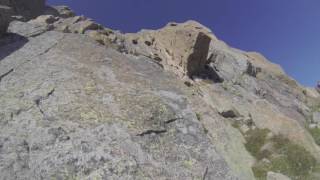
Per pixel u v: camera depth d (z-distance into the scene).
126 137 19.28
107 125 19.70
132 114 20.95
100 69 24.61
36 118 19.30
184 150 19.86
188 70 33.16
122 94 22.39
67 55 25.31
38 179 16.25
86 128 19.25
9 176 16.02
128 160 17.97
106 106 21.06
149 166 18.09
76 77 22.88
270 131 25.84
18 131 18.41
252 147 24.50
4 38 26.50
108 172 17.17
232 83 34.50
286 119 27.09
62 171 16.81
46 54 25.09
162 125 20.95
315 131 29.55
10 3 46.34
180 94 25.03
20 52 25.02
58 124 19.16
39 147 17.77
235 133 25.09
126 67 26.25
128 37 35.91
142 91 23.36
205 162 19.56
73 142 18.25
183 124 21.67
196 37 33.59
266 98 35.12
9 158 16.81
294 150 24.06
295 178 22.25
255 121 27.61
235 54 40.22
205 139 21.19
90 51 26.75
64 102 20.67
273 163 23.03
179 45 34.62
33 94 20.94
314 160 23.62
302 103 38.19
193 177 18.39
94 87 22.38
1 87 21.36
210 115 24.61
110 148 18.36
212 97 29.31
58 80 22.31
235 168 21.53
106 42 30.69
